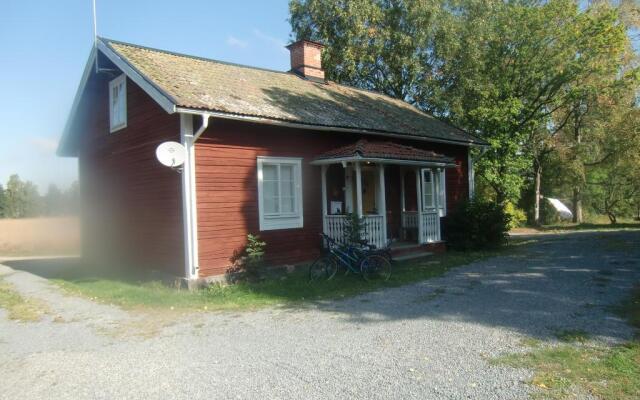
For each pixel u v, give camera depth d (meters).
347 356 5.40
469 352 5.37
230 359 5.45
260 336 6.40
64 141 16.02
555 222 35.59
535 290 8.64
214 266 10.37
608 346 5.42
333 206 12.98
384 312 7.50
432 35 25.62
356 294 9.02
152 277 11.33
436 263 12.49
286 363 5.23
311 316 7.45
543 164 32.75
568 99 24.20
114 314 8.13
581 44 22.56
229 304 8.52
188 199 10.01
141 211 11.98
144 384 4.77
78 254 23.44
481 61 23.67
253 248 10.84
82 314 8.25
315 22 27.11
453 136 16.62
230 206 10.70
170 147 9.69
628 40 24.25
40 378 5.04
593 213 42.56
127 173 12.68
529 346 5.50
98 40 12.60
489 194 27.06
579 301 7.66
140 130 11.95
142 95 11.88
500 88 23.44
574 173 32.19
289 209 12.05
